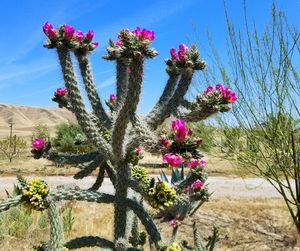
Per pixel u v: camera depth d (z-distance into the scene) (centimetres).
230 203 1080
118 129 220
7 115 18888
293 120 616
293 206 1009
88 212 936
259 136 648
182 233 763
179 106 264
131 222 291
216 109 250
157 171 1762
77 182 1548
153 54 205
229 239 748
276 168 687
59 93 274
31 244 698
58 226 218
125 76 259
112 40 256
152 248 302
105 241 239
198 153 201
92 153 262
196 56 265
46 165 2195
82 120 235
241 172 772
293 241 728
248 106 622
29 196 214
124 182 238
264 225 848
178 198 240
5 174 1858
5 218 779
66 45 240
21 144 2608
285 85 592
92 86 260
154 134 234
